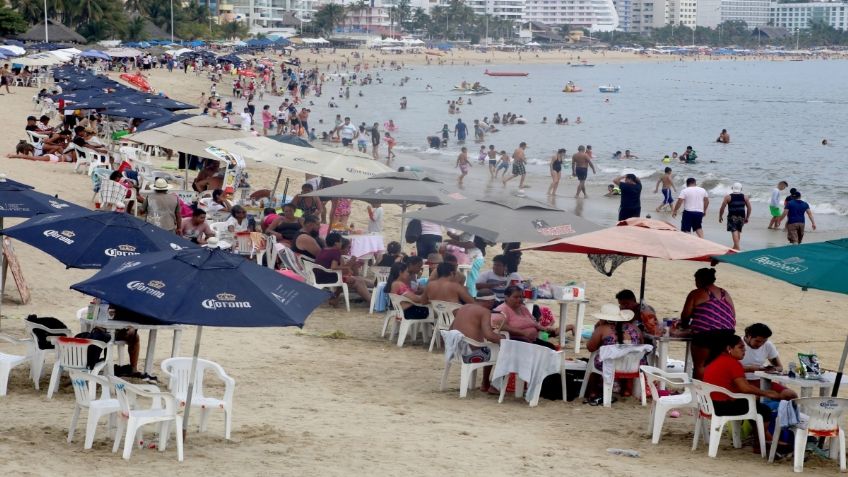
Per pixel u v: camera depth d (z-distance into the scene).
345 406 14.05
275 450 11.37
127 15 163.25
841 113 113.88
